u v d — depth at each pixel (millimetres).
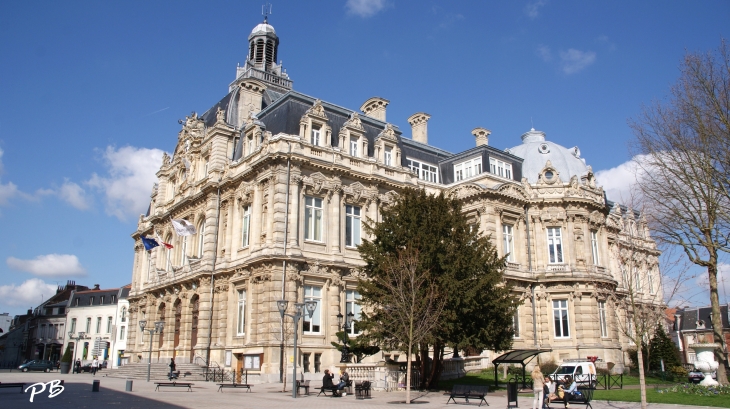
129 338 62406
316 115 44594
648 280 72000
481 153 53750
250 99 52656
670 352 55781
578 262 52594
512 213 52312
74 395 29156
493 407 24656
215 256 46625
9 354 114625
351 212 45062
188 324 47812
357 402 26109
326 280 41562
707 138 33062
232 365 41562
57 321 105375
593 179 56656
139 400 26297
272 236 40281
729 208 33219
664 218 34906
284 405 24328
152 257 58625
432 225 31875
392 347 32062
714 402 26031
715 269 33656
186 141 56094
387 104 59531
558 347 50406
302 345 38969
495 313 31734
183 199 52406
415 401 26656
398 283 30281
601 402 27188
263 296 39375
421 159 55031
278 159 41156
